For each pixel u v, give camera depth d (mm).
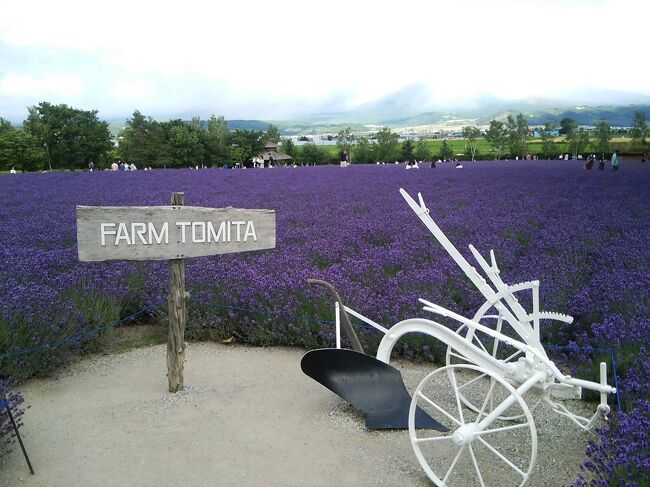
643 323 4531
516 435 3562
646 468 2523
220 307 5648
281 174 34250
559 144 101375
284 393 4184
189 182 25344
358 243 8828
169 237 3799
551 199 16219
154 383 4387
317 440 3459
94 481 3004
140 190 20047
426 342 4949
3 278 5812
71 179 29094
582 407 4062
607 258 7578
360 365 3744
